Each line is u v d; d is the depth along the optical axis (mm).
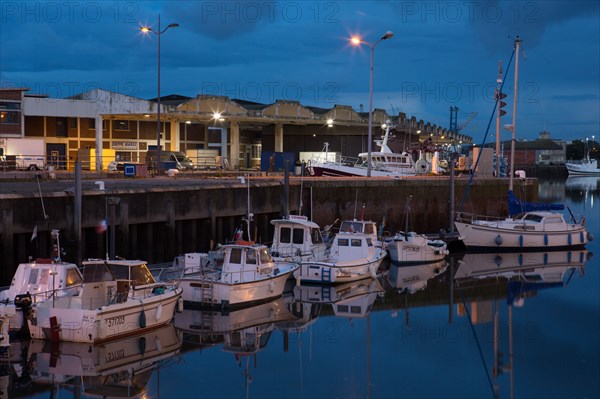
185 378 16875
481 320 23125
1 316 17797
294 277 28266
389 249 34031
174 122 56594
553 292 27844
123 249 26516
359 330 21656
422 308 24812
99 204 26000
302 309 24281
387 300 26016
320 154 62219
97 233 25938
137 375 16953
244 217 32719
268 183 34688
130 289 19750
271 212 34844
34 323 18500
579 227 39750
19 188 27656
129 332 19312
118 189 27141
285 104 56281
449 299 26375
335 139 65875
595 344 20250
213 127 63125
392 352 19328
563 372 17688
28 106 50844
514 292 27812
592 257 36969
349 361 18484
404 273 31891
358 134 65688
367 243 29531
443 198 43188
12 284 19734
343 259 29328
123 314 19000
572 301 26156
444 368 18016
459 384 16797
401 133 76312
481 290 28125
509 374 17453
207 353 18922
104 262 20281
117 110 51812
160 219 28438
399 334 21219
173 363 17969
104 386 16172
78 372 16984
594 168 159000
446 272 32250
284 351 19250
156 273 25344
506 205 47125
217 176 44812
